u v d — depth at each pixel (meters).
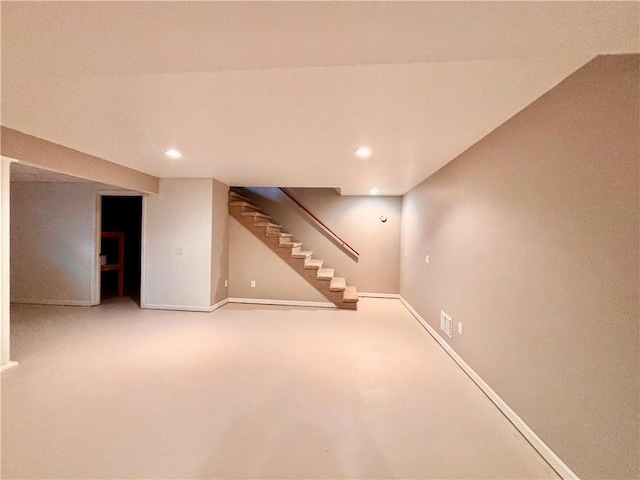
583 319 1.51
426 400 2.44
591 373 1.47
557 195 1.70
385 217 6.52
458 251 3.16
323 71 1.60
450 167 3.43
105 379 2.69
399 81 1.70
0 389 2.50
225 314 4.86
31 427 2.02
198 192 4.87
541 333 1.83
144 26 1.02
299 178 4.71
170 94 1.90
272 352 3.39
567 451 1.62
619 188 1.33
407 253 5.73
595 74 1.45
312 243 6.66
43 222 5.17
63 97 1.95
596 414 1.44
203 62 1.29
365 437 1.98
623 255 1.31
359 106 2.04
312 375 2.85
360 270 6.59
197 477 1.64
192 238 4.92
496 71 1.57
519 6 0.90
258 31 1.05
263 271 5.70
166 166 4.00
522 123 2.04
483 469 1.72
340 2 0.88
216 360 3.15
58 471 1.65
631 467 1.28
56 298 5.21
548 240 1.77
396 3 0.89
